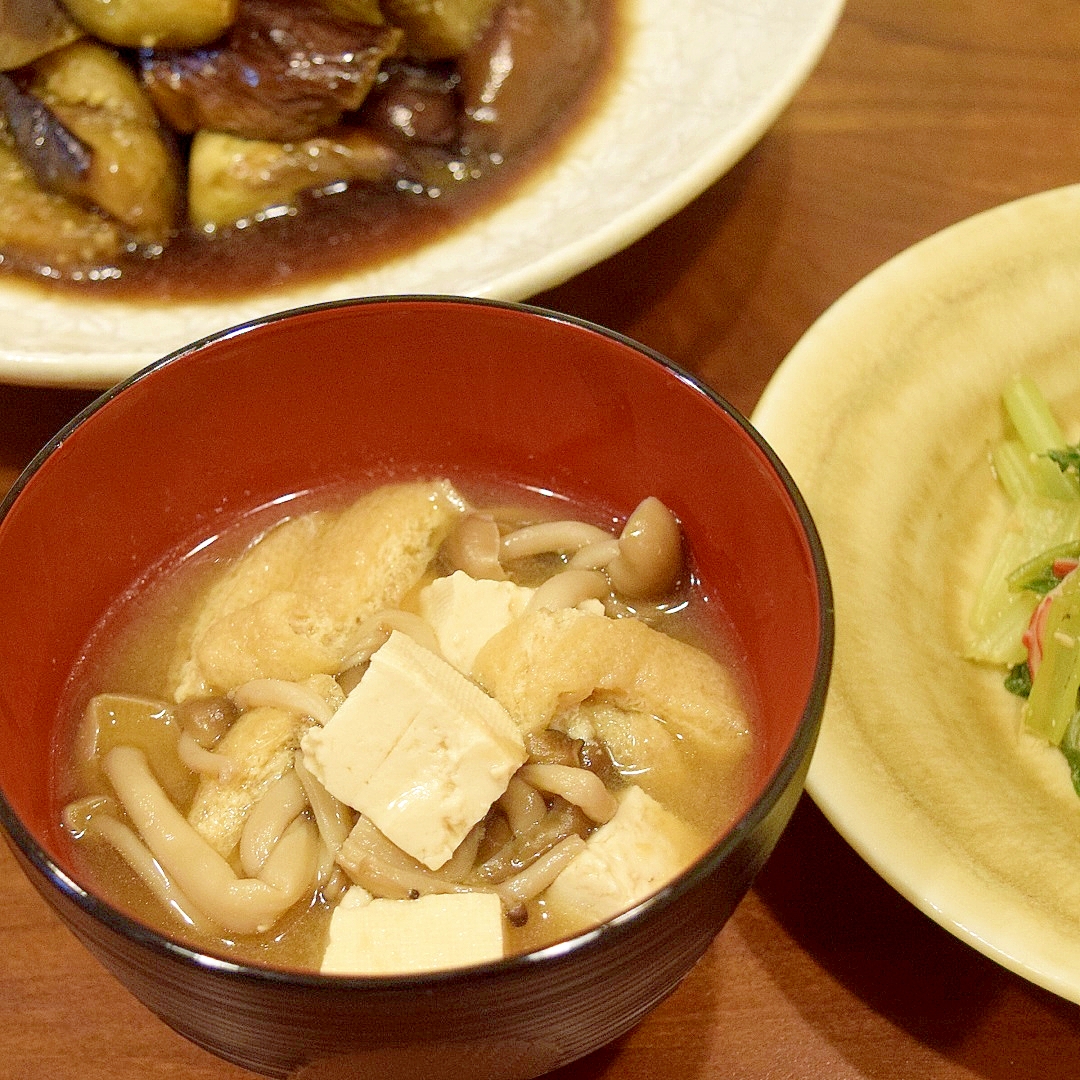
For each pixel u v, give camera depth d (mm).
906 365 375
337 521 336
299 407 333
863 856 312
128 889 297
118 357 376
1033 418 378
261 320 320
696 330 414
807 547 292
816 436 363
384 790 293
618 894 290
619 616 327
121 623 330
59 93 421
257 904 291
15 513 301
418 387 334
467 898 289
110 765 308
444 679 298
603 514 343
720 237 433
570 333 320
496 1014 264
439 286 396
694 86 447
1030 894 309
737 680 320
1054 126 454
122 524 325
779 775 272
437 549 335
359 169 434
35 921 330
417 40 441
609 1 476
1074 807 340
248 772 303
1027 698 357
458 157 442
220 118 427
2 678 300
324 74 423
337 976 257
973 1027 319
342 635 320
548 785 300
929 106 459
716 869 265
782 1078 315
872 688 334
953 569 370
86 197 420
